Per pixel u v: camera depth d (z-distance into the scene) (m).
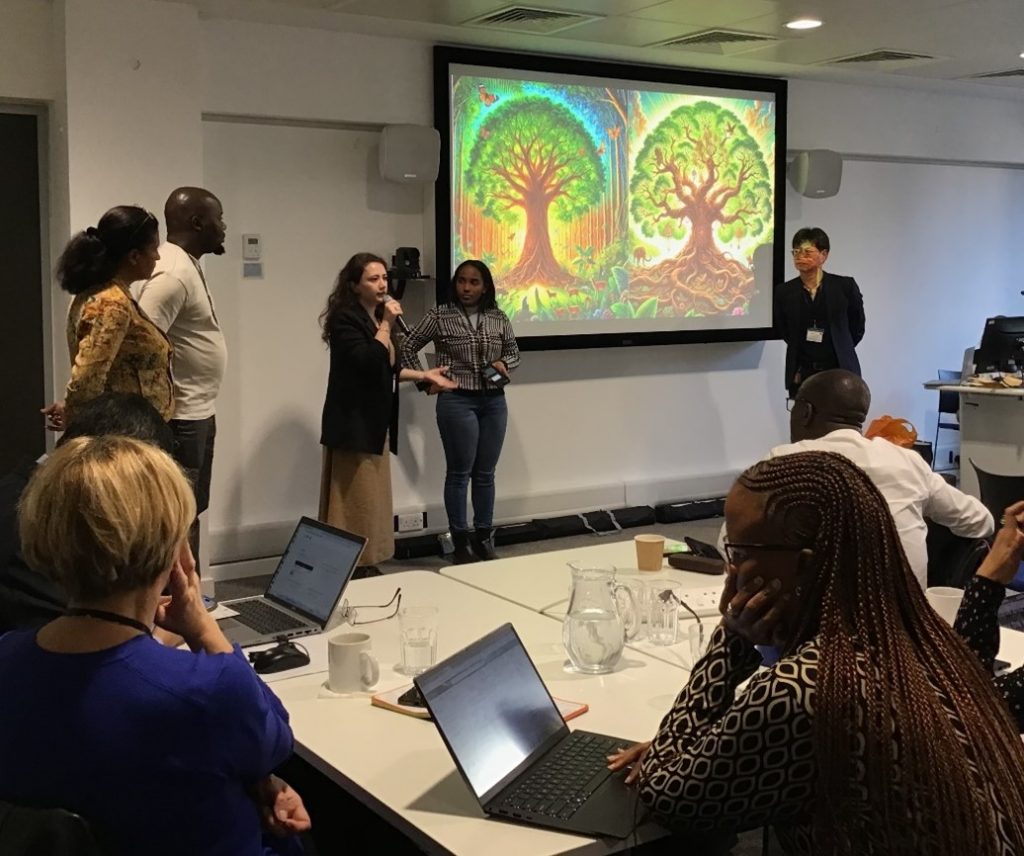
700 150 6.40
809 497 1.37
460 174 5.62
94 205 4.51
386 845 2.00
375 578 2.90
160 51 4.59
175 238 3.91
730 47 5.70
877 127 7.14
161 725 1.31
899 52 5.86
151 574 1.36
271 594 2.64
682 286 6.45
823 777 1.27
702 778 1.35
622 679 2.12
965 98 7.50
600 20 5.02
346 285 4.75
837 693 1.28
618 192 6.15
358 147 5.46
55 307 4.69
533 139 5.84
